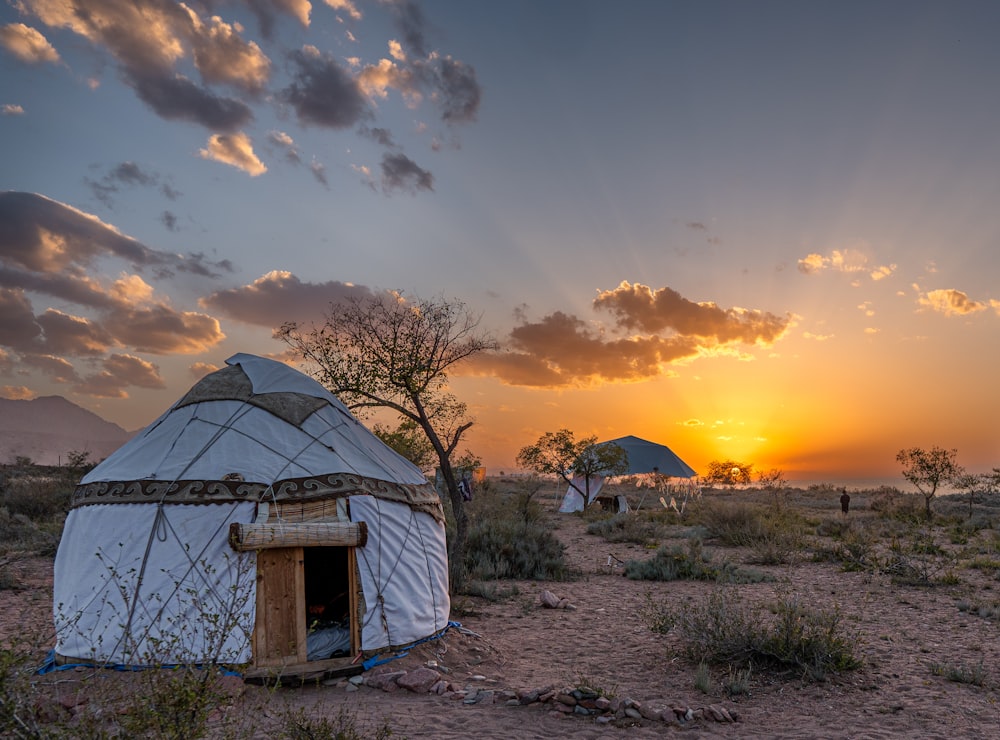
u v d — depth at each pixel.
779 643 8.84
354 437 9.99
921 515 28.30
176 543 8.09
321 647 8.36
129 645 7.51
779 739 6.45
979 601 12.71
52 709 5.16
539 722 6.74
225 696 4.94
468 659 9.27
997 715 7.16
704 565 16.61
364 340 14.91
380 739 5.79
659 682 8.45
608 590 14.99
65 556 8.65
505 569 16.55
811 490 56.44
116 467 8.98
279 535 8.00
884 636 10.44
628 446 35.56
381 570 8.77
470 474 28.75
